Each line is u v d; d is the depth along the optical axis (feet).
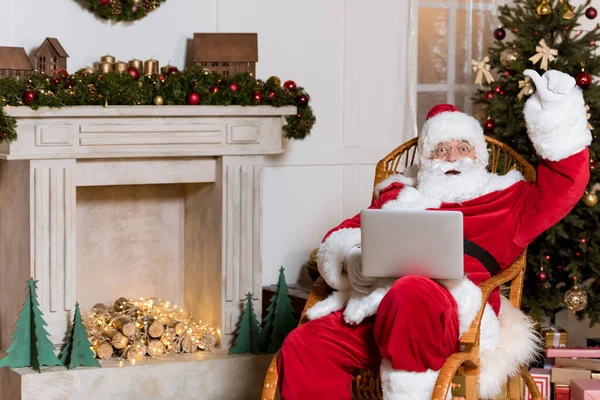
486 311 9.23
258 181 12.21
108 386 11.04
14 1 11.87
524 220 9.73
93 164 11.32
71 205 11.03
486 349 9.11
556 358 11.89
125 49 12.63
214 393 11.77
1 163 11.89
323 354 8.94
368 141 14.71
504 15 13.85
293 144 14.07
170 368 11.43
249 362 11.95
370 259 8.59
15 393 10.78
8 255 11.76
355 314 8.95
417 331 8.25
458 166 10.09
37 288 10.96
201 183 12.61
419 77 15.15
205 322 12.66
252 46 12.28
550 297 13.03
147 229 13.10
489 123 13.15
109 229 12.82
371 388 9.21
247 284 12.30
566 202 9.45
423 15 15.11
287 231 14.17
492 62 13.51
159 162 11.74
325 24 14.24
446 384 8.13
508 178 10.05
